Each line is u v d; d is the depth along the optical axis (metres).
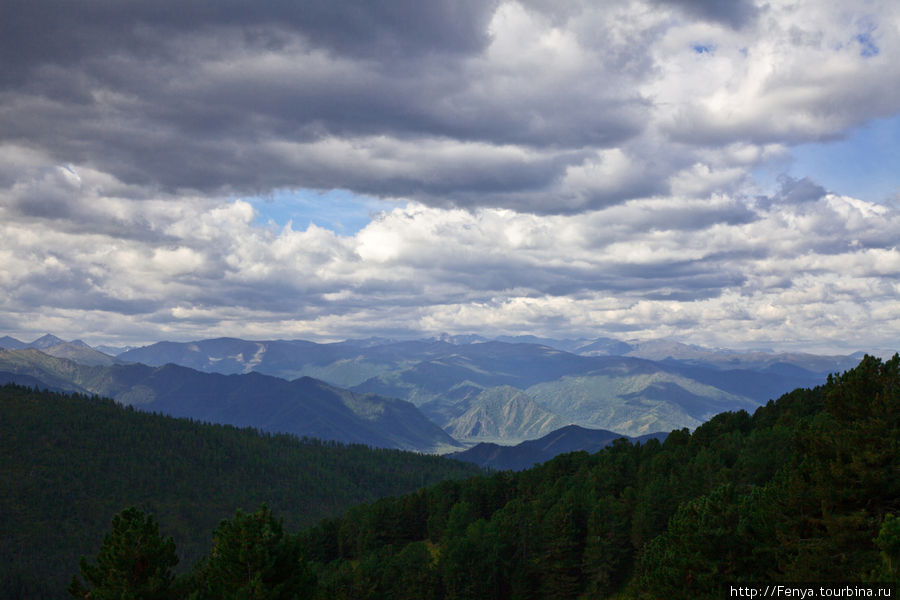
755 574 59.47
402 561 148.00
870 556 51.56
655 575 65.06
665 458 152.00
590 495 143.62
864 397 60.34
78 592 52.41
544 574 127.88
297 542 55.66
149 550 52.41
